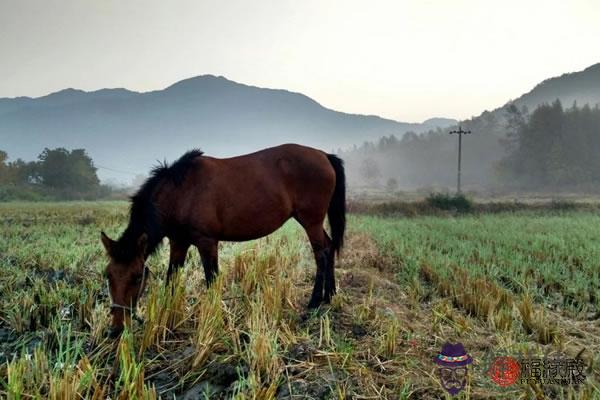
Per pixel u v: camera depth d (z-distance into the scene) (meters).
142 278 4.57
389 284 7.07
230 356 3.98
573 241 11.67
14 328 4.84
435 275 7.45
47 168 65.38
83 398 3.29
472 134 153.88
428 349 4.34
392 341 4.18
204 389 3.62
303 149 5.78
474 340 4.59
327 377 3.67
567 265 8.80
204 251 5.22
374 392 3.51
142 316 4.88
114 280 4.37
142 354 4.10
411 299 6.09
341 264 8.66
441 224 17.14
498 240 11.80
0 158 64.62
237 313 5.05
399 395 3.47
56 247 9.02
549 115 99.50
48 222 16.27
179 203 5.15
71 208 26.72
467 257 9.24
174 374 3.86
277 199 5.45
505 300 5.91
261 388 3.48
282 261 7.46
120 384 3.69
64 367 3.61
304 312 5.33
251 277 5.92
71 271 7.18
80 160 68.19
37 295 5.75
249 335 4.24
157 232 4.92
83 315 5.05
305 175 5.62
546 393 3.59
